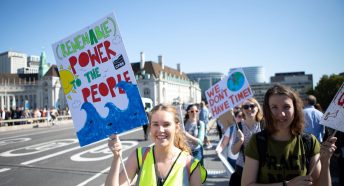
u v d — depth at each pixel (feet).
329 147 8.43
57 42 10.71
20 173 26.71
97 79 10.27
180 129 9.41
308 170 8.22
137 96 9.82
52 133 69.36
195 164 8.58
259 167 8.34
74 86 10.48
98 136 10.06
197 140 17.52
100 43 10.25
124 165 8.76
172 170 8.30
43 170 27.86
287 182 7.83
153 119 8.65
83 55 10.45
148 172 8.37
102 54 10.23
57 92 364.38
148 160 8.55
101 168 28.50
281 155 8.11
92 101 10.26
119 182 8.45
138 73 352.69
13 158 34.83
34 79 403.34
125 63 9.96
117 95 10.01
